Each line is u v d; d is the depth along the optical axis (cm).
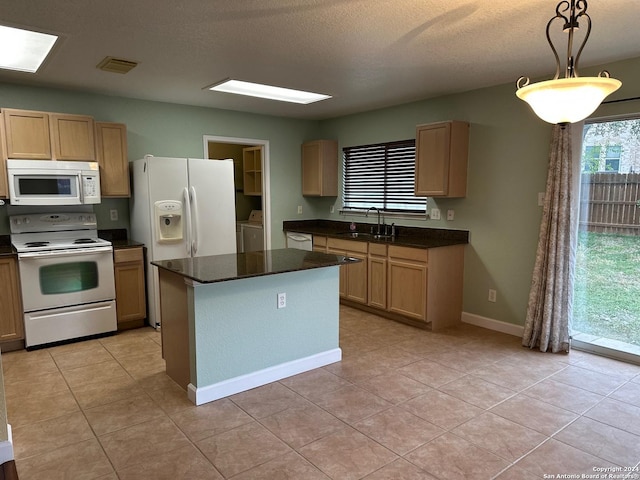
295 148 596
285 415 257
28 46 294
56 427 244
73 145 390
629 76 321
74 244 387
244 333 289
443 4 228
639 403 269
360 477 199
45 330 371
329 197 607
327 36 275
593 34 269
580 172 354
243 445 226
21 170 362
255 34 271
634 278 339
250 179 682
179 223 429
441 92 432
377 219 534
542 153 373
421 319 414
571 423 246
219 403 273
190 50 301
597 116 339
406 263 425
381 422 248
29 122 368
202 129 506
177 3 225
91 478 200
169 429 242
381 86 406
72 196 389
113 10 234
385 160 521
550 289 354
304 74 364
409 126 486
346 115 564
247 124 544
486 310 425
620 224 343
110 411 262
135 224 447
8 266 355
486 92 408
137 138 462
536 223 381
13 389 293
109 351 366
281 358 310
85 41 281
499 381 302
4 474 192
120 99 448
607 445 224
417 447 223
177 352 295
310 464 209
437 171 422
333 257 333
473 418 252
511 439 230
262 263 303
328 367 329
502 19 248
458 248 432
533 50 303
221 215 455
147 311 438
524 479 198
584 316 371
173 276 291
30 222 400
